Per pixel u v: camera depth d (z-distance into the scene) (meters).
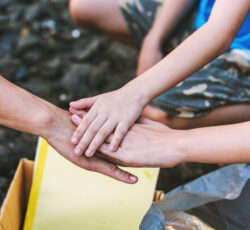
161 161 1.01
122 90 1.04
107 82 1.81
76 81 1.78
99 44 1.89
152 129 1.04
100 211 1.05
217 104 1.21
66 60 1.88
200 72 1.21
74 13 1.41
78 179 1.06
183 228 1.00
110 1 1.35
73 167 1.07
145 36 1.37
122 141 1.02
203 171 1.44
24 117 0.99
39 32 1.96
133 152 1.01
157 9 1.34
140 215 1.06
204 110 1.22
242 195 1.04
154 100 1.24
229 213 1.03
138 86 1.04
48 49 1.90
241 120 1.24
